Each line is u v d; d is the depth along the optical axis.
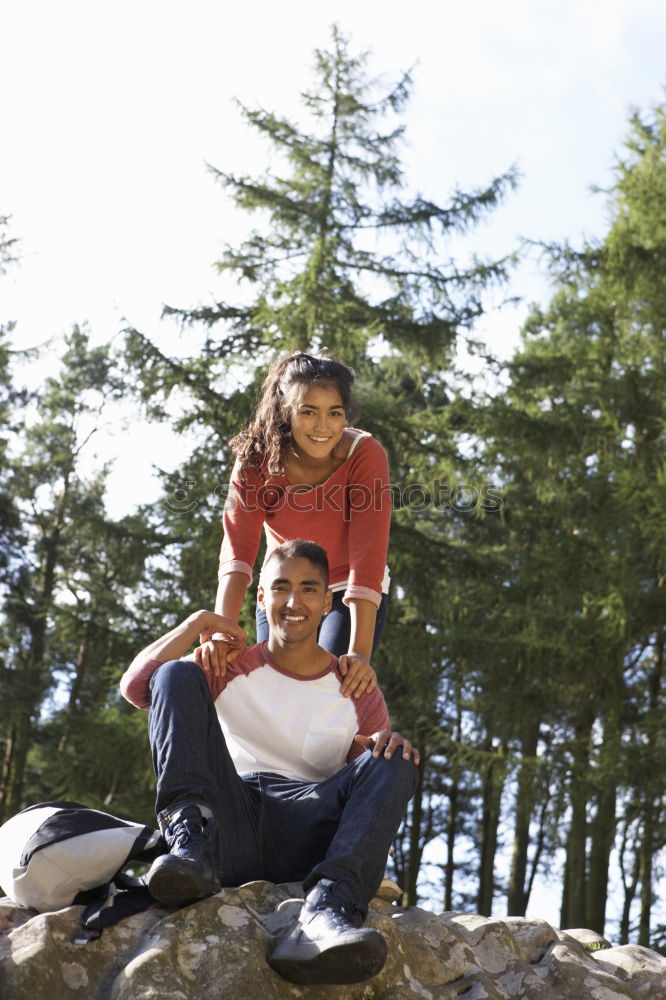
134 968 2.47
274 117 13.40
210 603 11.97
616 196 13.37
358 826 2.72
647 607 11.26
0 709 15.73
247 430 3.70
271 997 2.50
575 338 13.56
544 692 11.79
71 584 20.28
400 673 12.55
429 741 12.19
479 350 13.71
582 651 11.29
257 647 3.21
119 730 11.15
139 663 3.06
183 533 11.45
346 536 3.69
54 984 2.46
